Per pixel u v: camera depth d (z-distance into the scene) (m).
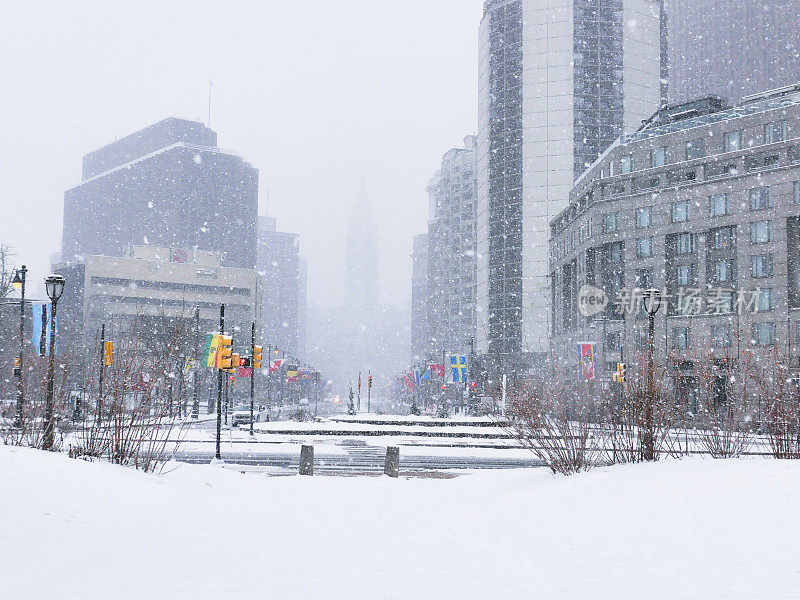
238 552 9.99
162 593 7.62
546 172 126.25
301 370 132.62
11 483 11.95
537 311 124.88
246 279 161.50
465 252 187.12
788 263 65.12
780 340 63.72
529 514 13.31
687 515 10.45
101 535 10.45
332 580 8.44
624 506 11.89
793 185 65.62
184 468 19.83
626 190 79.94
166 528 11.50
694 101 82.19
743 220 68.69
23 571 8.14
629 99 127.56
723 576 7.69
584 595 7.57
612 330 78.25
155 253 162.38
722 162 72.12
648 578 7.98
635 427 17.16
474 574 8.77
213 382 83.25
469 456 31.38
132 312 148.62
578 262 88.44
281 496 16.42
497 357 127.00
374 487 18.47
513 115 131.12
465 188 190.50
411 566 9.24
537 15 129.38
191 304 155.88
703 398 20.53
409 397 168.50
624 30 128.75
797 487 10.83
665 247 75.38
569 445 17.50
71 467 14.59
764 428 18.92
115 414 18.00
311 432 42.00
